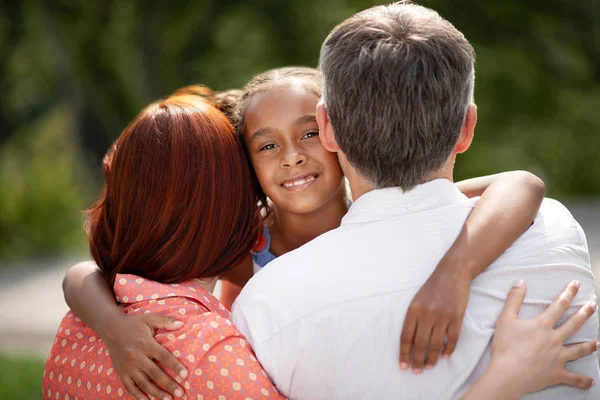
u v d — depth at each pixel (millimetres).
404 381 2219
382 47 2248
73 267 2830
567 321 2273
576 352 2256
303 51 15328
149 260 2584
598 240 12102
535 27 16141
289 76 3092
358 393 2248
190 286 2549
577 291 2293
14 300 11617
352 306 2236
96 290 2613
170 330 2344
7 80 19812
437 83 2238
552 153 17484
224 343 2299
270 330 2303
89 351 2518
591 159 18625
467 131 2416
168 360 2270
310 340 2256
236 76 14945
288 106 2955
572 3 16500
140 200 2596
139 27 15461
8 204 18922
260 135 2984
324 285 2273
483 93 15969
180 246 2572
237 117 3086
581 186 18766
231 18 15508
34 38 17188
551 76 17203
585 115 17875
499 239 2285
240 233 2684
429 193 2355
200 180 2586
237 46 15398
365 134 2301
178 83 15914
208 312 2432
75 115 16719
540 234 2355
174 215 2582
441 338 2160
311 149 2973
